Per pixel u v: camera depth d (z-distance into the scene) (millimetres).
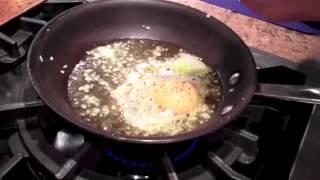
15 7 418
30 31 402
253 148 317
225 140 319
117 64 381
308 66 403
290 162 304
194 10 380
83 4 372
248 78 308
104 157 302
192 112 347
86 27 378
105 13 384
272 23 470
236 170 316
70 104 331
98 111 334
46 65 318
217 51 373
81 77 359
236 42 350
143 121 333
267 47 429
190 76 377
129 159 302
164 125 332
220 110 331
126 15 394
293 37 451
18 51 379
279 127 351
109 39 398
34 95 338
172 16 391
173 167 280
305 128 325
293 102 353
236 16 477
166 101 353
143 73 377
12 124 320
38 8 433
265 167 319
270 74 392
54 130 313
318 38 453
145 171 297
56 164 285
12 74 375
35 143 300
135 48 400
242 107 282
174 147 309
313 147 307
